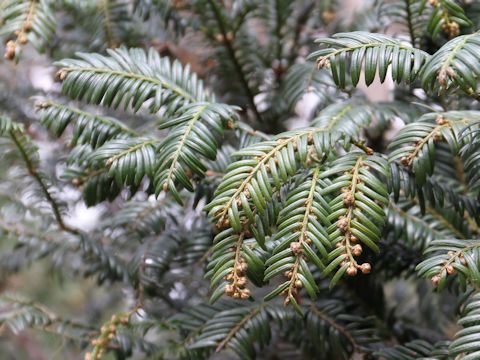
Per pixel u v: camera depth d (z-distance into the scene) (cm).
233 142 73
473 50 50
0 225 74
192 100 60
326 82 70
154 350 66
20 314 68
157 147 55
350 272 49
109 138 60
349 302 70
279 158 52
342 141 56
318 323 65
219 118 56
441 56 51
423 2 60
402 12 67
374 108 66
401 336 71
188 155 54
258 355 77
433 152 53
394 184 54
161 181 53
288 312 64
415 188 56
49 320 69
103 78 59
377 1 75
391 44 54
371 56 53
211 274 52
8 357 76
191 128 54
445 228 65
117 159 56
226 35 76
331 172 53
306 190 52
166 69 62
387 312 73
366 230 51
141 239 70
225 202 52
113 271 73
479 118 55
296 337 72
